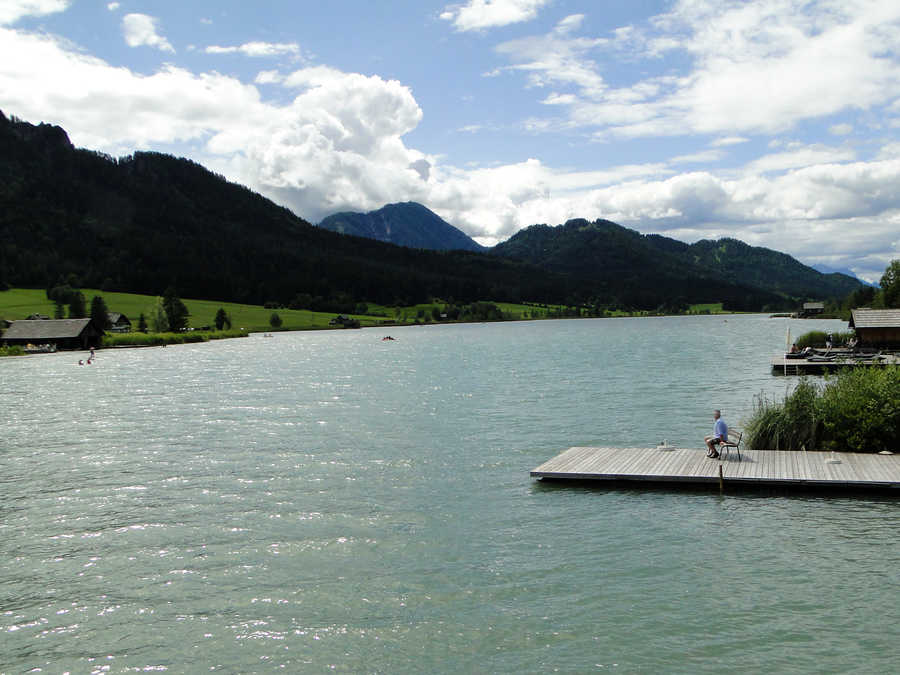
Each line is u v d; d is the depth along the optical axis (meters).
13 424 41.25
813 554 17.38
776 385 52.00
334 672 12.77
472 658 13.12
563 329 198.88
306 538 19.66
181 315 169.00
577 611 14.82
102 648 13.84
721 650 13.13
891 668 12.34
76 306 169.50
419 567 17.39
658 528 19.67
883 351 69.69
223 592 16.22
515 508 21.98
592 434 33.94
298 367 82.12
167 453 31.84
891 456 24.98
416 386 57.72
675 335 141.75
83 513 22.59
